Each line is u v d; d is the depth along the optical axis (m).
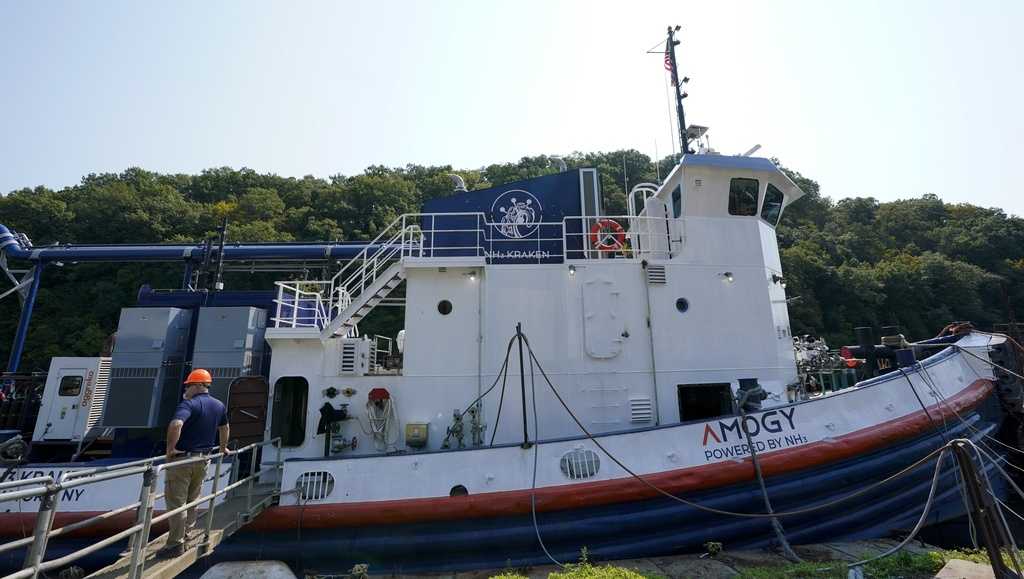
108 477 3.78
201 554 5.14
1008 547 4.56
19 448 7.50
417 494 6.88
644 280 8.88
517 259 9.45
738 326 8.90
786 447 7.29
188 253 18.52
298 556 6.77
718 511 6.61
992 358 8.66
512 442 8.04
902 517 7.52
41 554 3.18
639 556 6.98
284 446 8.03
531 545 6.89
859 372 10.36
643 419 8.28
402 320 36.59
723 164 9.33
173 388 8.70
